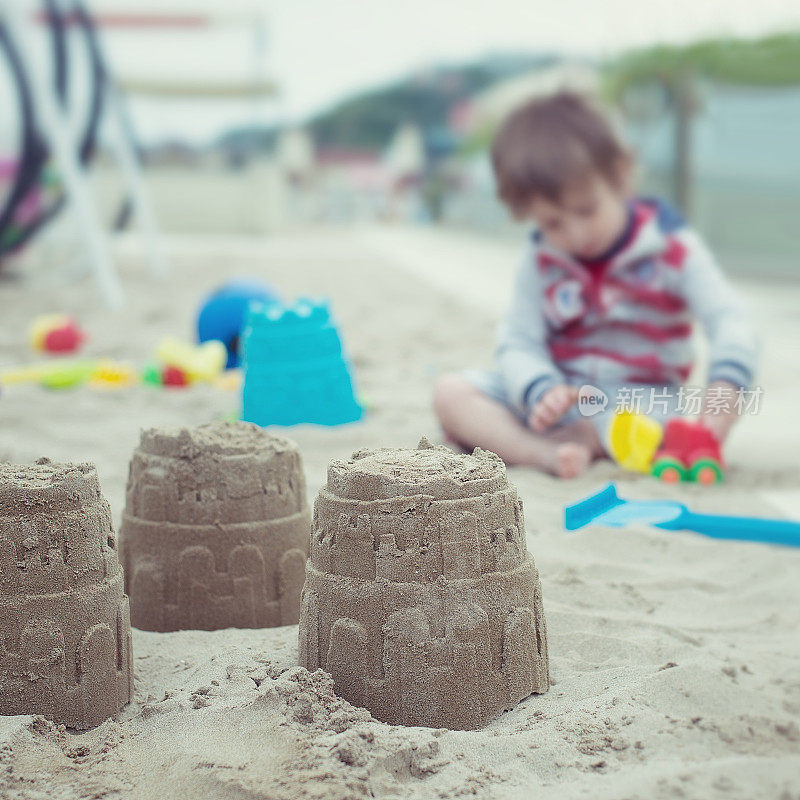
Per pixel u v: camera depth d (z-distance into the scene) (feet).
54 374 7.14
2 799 2.54
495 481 2.99
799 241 13.73
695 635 3.46
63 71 12.95
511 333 5.77
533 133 5.70
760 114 14.48
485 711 2.93
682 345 5.81
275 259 20.38
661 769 2.61
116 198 27.37
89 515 3.00
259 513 3.58
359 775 2.60
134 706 3.05
